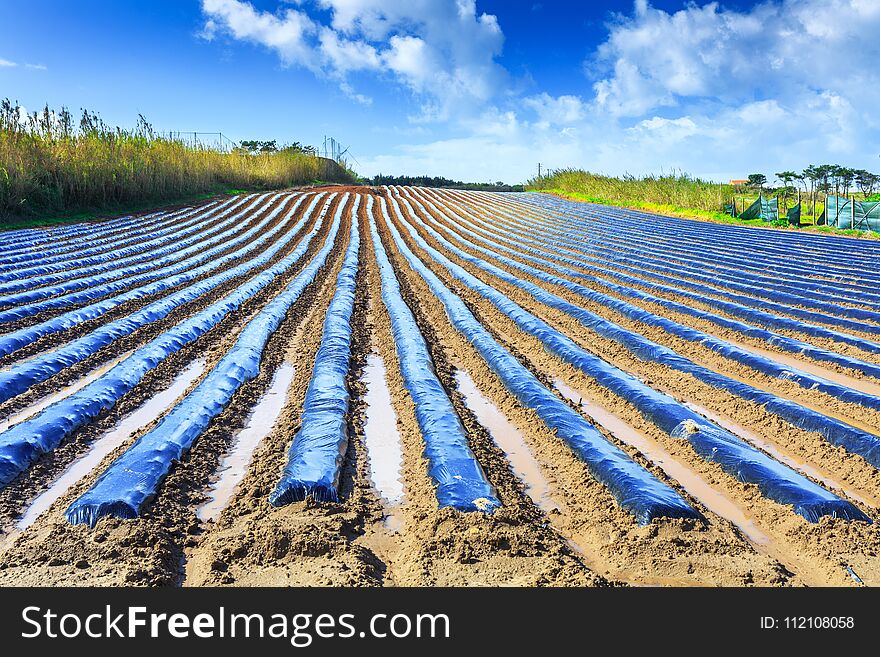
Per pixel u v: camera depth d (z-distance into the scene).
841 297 11.38
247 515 4.31
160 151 28.27
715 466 5.07
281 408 6.47
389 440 5.68
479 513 4.19
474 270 15.25
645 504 4.26
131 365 7.22
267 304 11.12
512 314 10.02
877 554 3.87
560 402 6.26
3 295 10.79
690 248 17.94
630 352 8.27
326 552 3.86
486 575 3.65
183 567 3.77
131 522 4.10
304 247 18.69
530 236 21.66
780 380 7.04
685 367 7.42
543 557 3.83
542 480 4.97
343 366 7.45
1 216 19.72
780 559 3.94
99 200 23.88
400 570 3.75
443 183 65.00
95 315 9.88
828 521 4.18
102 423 5.92
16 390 6.65
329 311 10.15
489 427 6.04
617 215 28.38
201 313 9.82
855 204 21.67
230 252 17.19
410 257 17.38
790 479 4.62
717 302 10.77
